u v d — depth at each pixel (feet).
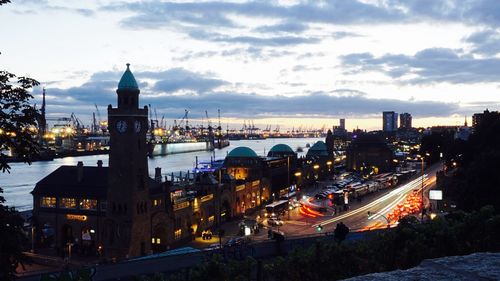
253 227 422.41
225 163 609.42
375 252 154.20
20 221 98.37
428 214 399.44
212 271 147.64
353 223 429.38
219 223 442.50
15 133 98.02
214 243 389.19
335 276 153.38
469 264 37.27
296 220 459.73
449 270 36.01
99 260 337.72
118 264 218.79
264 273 156.56
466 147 526.98
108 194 353.92
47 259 337.52
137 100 355.15
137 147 353.10
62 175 408.05
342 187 641.81
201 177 459.73
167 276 196.24
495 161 312.91
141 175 356.18
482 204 309.83
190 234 407.44
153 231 365.20
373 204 535.60
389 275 35.42
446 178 543.80
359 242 167.53
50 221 390.42
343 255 154.81
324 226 423.23
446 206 441.68
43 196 395.34
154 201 371.15
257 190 567.18
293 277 153.69
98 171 406.41
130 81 352.90
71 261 335.67
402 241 151.23
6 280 93.86
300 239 262.26
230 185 489.26
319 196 579.89
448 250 144.66
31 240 371.97
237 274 149.28
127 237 344.69
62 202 389.60
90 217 375.66
